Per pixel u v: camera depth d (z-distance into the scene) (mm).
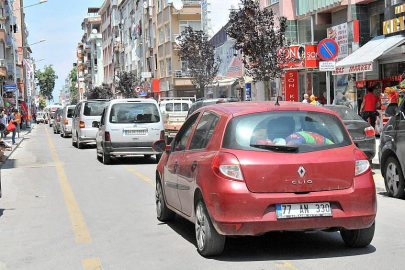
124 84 70062
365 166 6453
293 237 7566
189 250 7020
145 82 70750
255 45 28516
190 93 61875
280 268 6062
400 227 8062
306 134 6457
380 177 13891
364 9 27266
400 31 23141
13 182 15070
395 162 10539
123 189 12938
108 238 7883
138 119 18969
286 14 33094
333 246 7008
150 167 17922
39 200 11695
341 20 29125
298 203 6156
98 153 20984
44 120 103500
